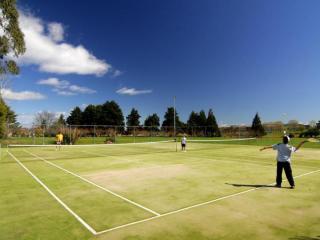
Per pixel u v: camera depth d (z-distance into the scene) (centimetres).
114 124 8262
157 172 1146
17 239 466
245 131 5444
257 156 1816
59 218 572
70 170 1218
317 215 579
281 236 470
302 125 5422
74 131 3541
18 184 915
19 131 4394
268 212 600
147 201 696
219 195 751
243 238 462
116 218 570
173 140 4509
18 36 2008
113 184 904
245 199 708
